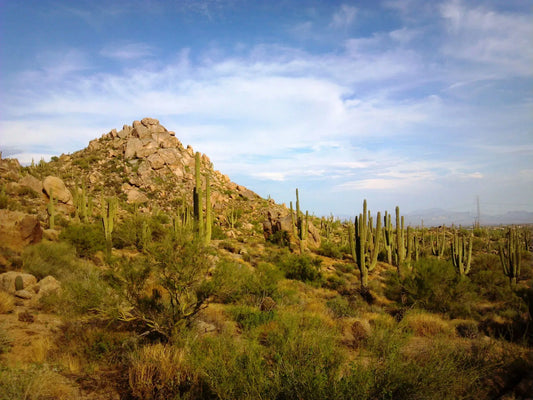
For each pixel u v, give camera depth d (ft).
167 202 203.82
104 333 25.16
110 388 18.66
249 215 226.38
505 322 34.14
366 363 18.11
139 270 26.71
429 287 49.73
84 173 219.82
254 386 14.52
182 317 26.43
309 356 15.98
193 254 26.96
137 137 265.34
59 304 31.99
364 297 60.64
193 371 18.20
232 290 29.04
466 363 17.97
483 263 90.58
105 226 68.64
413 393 14.46
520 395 15.99
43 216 105.50
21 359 21.29
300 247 114.42
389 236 111.75
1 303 32.71
